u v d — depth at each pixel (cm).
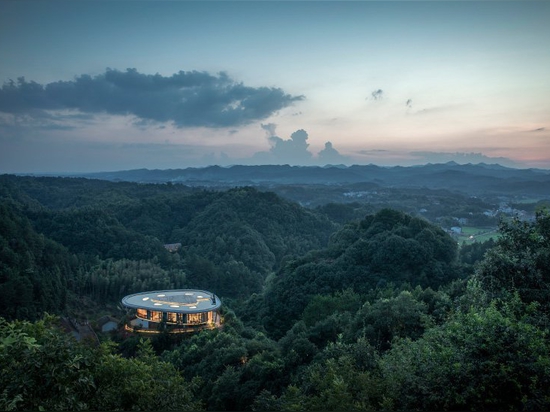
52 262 8419
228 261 11344
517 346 1084
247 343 4053
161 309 5872
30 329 1130
